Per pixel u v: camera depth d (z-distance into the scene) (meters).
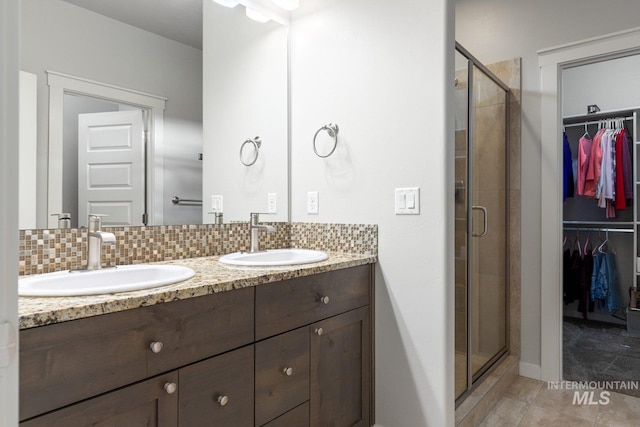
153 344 1.01
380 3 1.86
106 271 1.36
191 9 1.85
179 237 1.76
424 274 1.72
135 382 0.99
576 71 4.09
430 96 1.71
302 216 2.17
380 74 1.86
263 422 1.34
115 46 1.58
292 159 2.22
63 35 1.43
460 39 2.88
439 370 1.67
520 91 2.61
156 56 1.72
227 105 1.98
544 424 1.99
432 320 1.70
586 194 3.76
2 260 0.45
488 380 2.23
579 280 3.91
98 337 0.92
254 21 2.08
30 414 0.82
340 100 2.00
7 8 0.46
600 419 2.03
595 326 3.75
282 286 1.41
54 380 0.85
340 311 1.67
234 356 1.24
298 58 2.19
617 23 2.29
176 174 1.77
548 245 2.49
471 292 2.09
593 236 3.93
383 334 1.84
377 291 1.86
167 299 1.05
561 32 2.47
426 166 1.71
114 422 0.95
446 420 1.66
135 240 1.61
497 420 2.03
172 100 1.77
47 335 0.84
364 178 1.91
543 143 2.52
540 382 2.48
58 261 1.37
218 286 1.18
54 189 1.39
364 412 1.80
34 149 1.35
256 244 1.96
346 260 1.72
